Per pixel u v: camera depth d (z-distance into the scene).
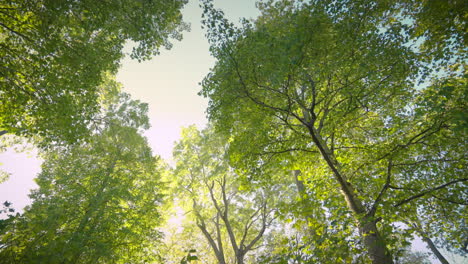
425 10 5.88
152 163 12.17
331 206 5.46
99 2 6.48
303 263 4.02
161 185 12.23
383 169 7.05
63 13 6.12
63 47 6.54
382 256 4.93
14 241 3.65
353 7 6.08
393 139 6.95
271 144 7.67
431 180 7.40
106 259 7.27
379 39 6.16
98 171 9.97
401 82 6.82
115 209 9.27
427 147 6.79
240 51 6.43
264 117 7.54
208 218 17.39
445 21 5.84
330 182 7.44
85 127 8.02
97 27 6.71
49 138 7.90
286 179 15.20
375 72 6.21
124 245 8.95
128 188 10.26
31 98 7.05
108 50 8.15
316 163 8.22
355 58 6.29
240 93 7.05
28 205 6.77
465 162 6.25
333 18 6.20
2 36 7.48
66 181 9.19
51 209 5.39
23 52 6.39
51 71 6.65
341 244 4.16
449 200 6.15
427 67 6.52
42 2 5.77
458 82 5.95
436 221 7.65
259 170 7.64
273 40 5.99
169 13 8.21
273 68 6.03
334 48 6.09
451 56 6.59
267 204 16.80
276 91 6.81
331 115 7.24
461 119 4.04
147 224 10.56
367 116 7.84
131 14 7.62
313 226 4.97
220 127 8.09
